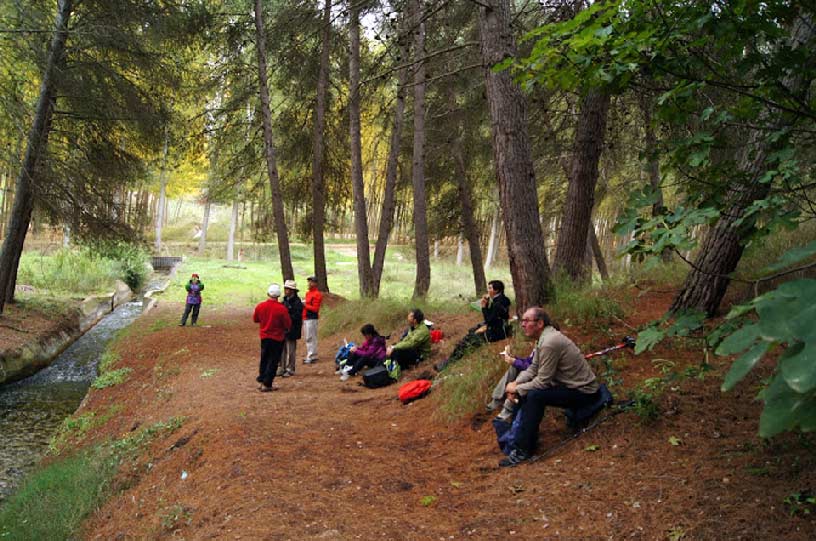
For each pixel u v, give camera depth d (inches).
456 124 600.1
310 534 144.6
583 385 181.8
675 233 97.7
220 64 655.8
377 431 233.1
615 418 183.3
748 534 116.5
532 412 178.7
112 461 263.7
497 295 289.3
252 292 922.7
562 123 467.8
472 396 233.9
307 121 730.2
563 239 340.5
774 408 46.5
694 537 119.5
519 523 140.0
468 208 634.2
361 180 638.5
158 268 1406.3
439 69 553.6
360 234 639.8
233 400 308.7
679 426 169.8
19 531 213.8
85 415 361.7
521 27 342.6
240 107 671.1
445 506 157.2
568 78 122.6
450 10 474.3
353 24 378.3
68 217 555.5
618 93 124.6
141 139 598.5
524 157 271.7
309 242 810.2
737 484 134.3
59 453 307.9
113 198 608.4
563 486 154.2
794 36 143.6
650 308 281.1
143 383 413.4
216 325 630.5
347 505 161.9
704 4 106.5
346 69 689.6
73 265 901.2
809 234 292.2
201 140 669.3
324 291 719.7
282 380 363.9
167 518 180.2
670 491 138.7
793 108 107.8
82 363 529.0
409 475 182.4
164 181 1454.2
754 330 47.3
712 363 206.2
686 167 123.4
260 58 639.1
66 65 526.6
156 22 538.6
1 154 494.9
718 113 115.6
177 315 698.2
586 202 334.6
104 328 686.5
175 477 219.3
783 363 40.8
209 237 1920.5
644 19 112.2
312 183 748.6
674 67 113.3
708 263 238.7
